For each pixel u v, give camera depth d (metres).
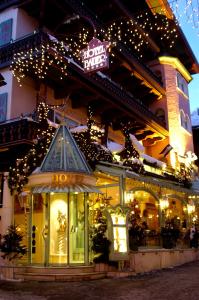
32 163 15.23
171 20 26.09
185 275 13.45
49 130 16.11
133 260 14.23
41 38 17.05
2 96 17.47
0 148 16.30
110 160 18.03
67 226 13.67
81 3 20.03
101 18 23.86
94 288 10.80
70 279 12.30
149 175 20.73
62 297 9.46
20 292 10.20
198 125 36.03
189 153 30.39
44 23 20.28
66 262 13.83
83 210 14.49
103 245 13.59
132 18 24.00
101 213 15.61
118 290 10.44
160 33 28.45
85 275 12.48
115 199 18.73
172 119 29.20
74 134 17.44
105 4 22.50
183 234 20.61
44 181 13.73
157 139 28.52
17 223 15.91
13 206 15.65
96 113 22.34
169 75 30.19
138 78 25.81
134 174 17.69
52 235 14.36
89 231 13.96
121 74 25.19
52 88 19.64
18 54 17.42
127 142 20.44
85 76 18.86
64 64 17.47
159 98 29.52
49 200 13.88
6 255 13.79
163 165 24.89
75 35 20.91
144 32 25.52
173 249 17.77
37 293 10.05
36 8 19.28
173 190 21.16
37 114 17.03
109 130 24.28
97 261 13.59
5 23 19.23
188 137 31.47
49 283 11.79
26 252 14.09
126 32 25.36
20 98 17.64
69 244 13.46
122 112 22.80
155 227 22.88
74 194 14.81
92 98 20.28
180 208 25.05
